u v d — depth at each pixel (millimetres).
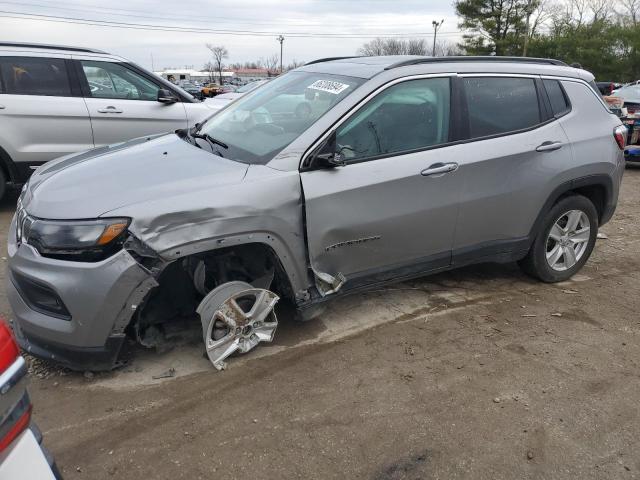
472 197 3912
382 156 3555
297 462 2586
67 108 6324
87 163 3496
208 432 2766
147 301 3199
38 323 2914
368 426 2844
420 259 3889
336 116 3412
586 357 3578
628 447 2770
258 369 3314
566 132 4363
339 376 3270
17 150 6172
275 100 3998
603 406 3078
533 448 2732
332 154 3307
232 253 3305
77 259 2818
